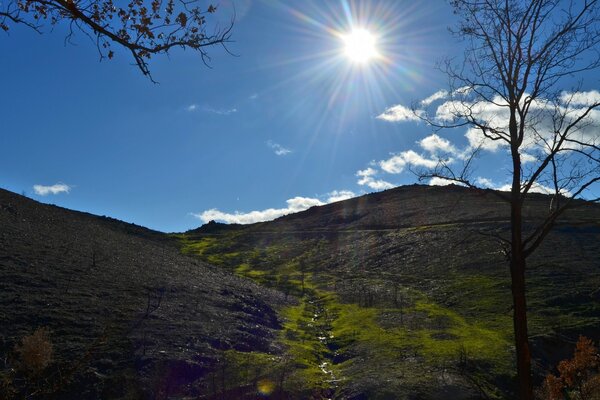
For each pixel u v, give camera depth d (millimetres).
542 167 12766
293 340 47969
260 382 33125
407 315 58375
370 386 33688
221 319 48031
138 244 92000
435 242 100312
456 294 67562
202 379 32906
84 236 79938
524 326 12320
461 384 34500
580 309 54344
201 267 84625
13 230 66750
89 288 48688
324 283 87125
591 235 83438
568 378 25609
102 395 28875
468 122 13695
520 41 13266
